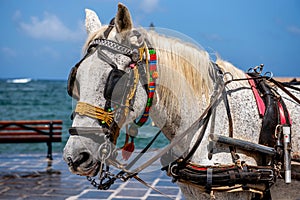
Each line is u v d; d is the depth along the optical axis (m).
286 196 3.08
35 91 86.31
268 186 2.83
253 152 2.87
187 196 3.05
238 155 2.80
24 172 8.64
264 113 2.92
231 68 3.16
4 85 127.44
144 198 6.57
